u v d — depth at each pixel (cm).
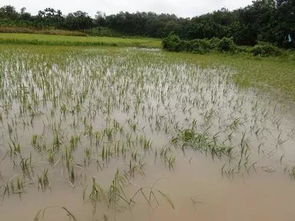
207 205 341
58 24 5506
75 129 539
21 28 3775
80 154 441
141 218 312
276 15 2997
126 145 482
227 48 2731
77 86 862
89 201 332
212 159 455
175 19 7038
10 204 321
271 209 342
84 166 407
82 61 1459
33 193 341
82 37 3712
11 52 1730
